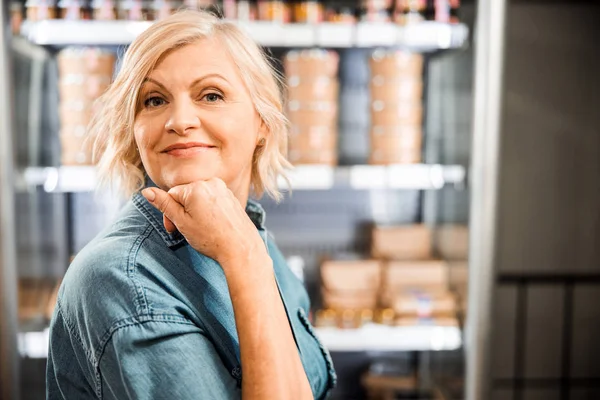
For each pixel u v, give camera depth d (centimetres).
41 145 186
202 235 68
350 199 223
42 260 185
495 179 170
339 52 213
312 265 224
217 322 74
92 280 68
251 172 88
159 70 71
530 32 234
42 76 184
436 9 176
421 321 185
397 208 224
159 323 66
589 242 244
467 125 174
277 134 86
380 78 180
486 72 166
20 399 164
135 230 75
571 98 237
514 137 238
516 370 250
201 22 74
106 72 171
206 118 72
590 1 233
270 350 67
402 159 181
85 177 172
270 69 85
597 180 241
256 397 66
